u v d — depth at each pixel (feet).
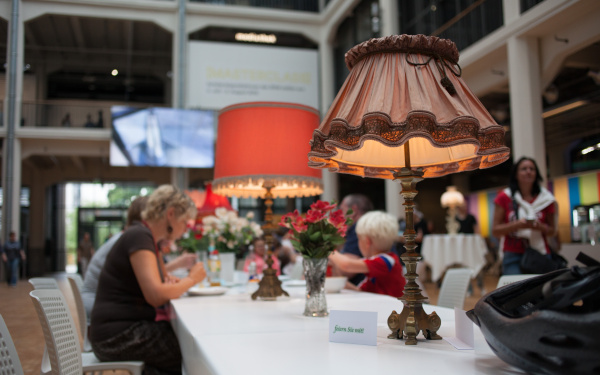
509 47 22.66
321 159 3.82
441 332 3.75
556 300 2.25
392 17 36.50
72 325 4.66
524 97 21.84
